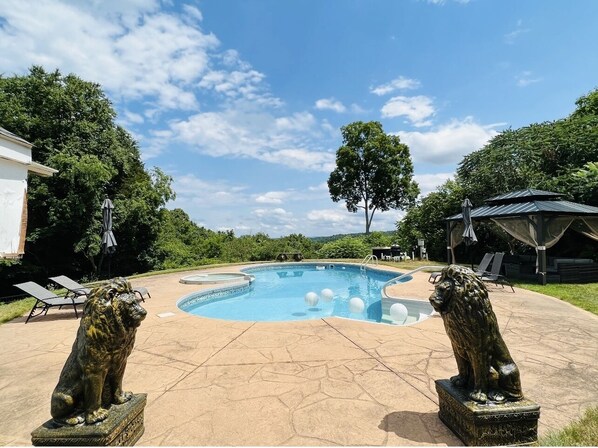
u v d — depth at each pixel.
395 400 3.05
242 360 4.18
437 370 3.74
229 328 5.73
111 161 20.75
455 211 19.23
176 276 14.64
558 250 13.93
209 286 11.12
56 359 4.48
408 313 7.86
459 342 2.39
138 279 13.65
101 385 2.22
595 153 14.69
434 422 2.66
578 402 2.98
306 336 5.14
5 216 8.80
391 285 10.15
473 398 2.31
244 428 2.64
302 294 11.71
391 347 4.55
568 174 14.74
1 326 6.36
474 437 2.19
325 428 2.60
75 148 18.84
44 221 18.59
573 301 7.45
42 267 19.00
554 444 2.25
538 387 3.29
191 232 33.38
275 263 19.30
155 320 6.42
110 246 9.92
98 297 2.20
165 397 3.20
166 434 2.57
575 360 4.01
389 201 33.09
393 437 2.46
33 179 17.44
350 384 3.41
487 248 16.92
